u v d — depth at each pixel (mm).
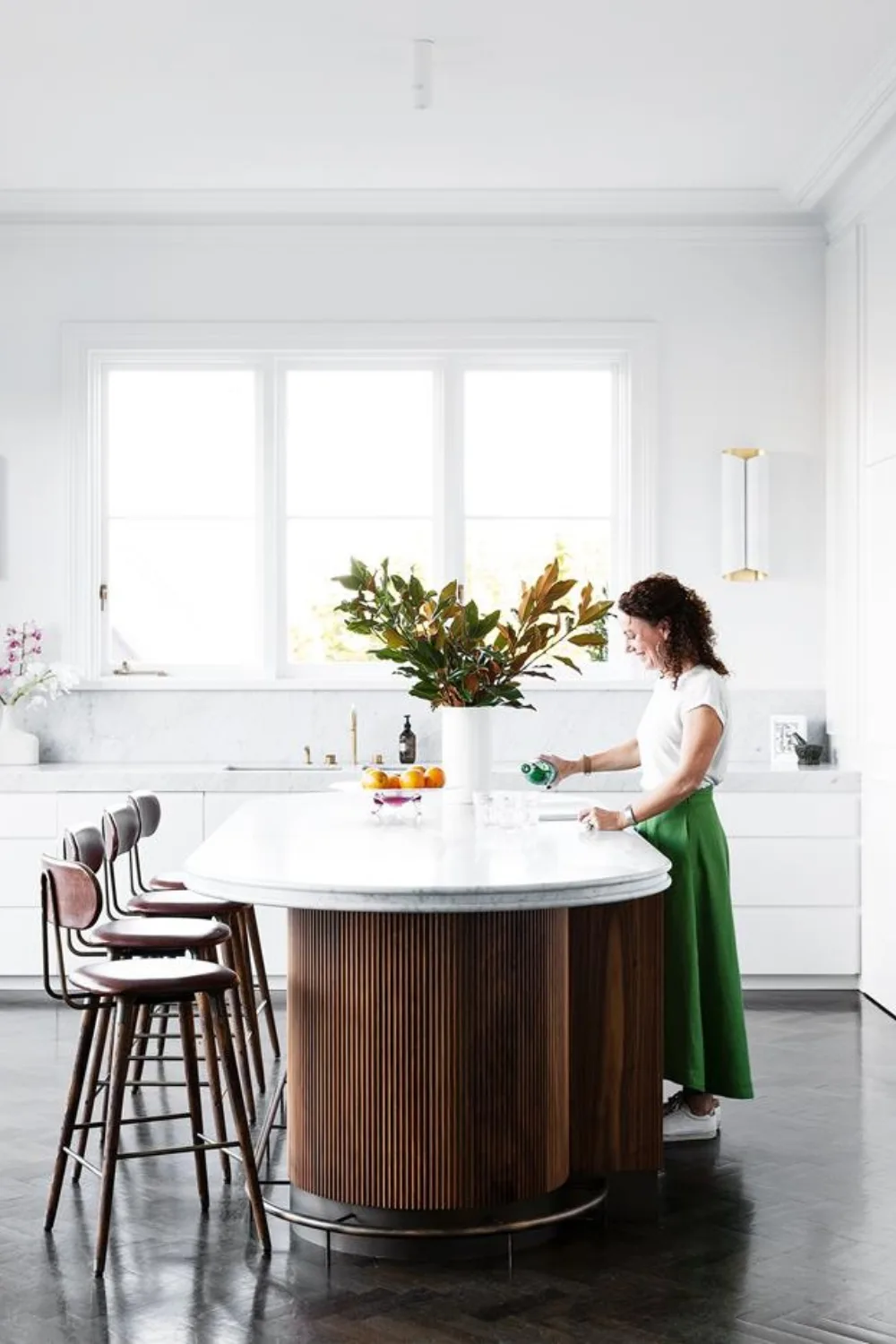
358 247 6926
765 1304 3182
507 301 6930
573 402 7070
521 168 6340
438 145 6078
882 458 6086
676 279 6934
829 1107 4668
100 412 6977
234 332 6887
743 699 6938
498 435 7062
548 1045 3551
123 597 7070
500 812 4059
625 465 6969
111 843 4246
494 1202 3457
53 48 5117
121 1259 3430
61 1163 3633
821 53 5215
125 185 6508
